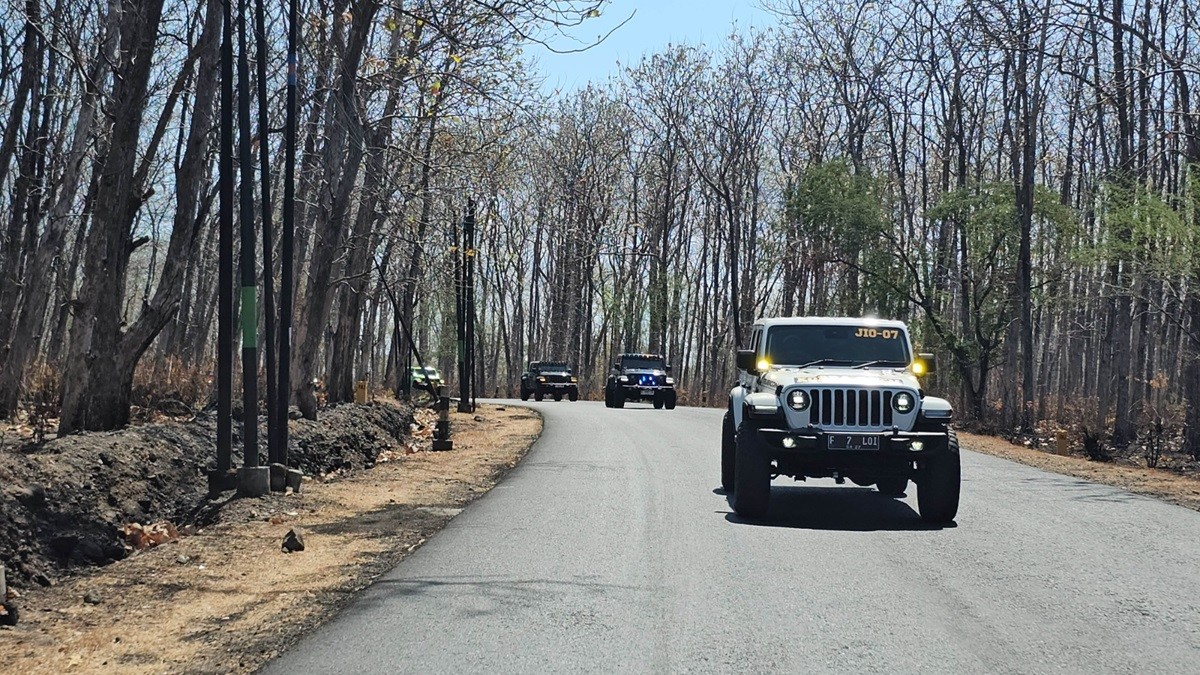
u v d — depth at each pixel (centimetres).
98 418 1592
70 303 1591
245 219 1370
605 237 7319
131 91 1577
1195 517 1312
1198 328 2981
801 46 5609
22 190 2555
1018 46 2645
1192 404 3103
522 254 7662
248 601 850
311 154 2441
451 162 2464
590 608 779
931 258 4112
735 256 5994
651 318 6881
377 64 1969
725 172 6288
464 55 1827
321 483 1634
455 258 3022
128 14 1600
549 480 1620
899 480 1416
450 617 753
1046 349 5275
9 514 978
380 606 788
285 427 1489
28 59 2406
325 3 1972
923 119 4894
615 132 6938
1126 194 2881
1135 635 718
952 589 858
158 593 891
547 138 6184
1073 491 1589
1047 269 4138
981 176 4941
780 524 1201
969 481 1714
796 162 6209
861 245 4156
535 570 921
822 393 1233
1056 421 4247
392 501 1441
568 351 7119
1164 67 3556
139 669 664
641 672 621
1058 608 795
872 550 1036
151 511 1232
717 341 6738
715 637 699
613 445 2311
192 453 1453
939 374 4362
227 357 1381
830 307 5097
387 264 3362
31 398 2194
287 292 1494
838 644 685
